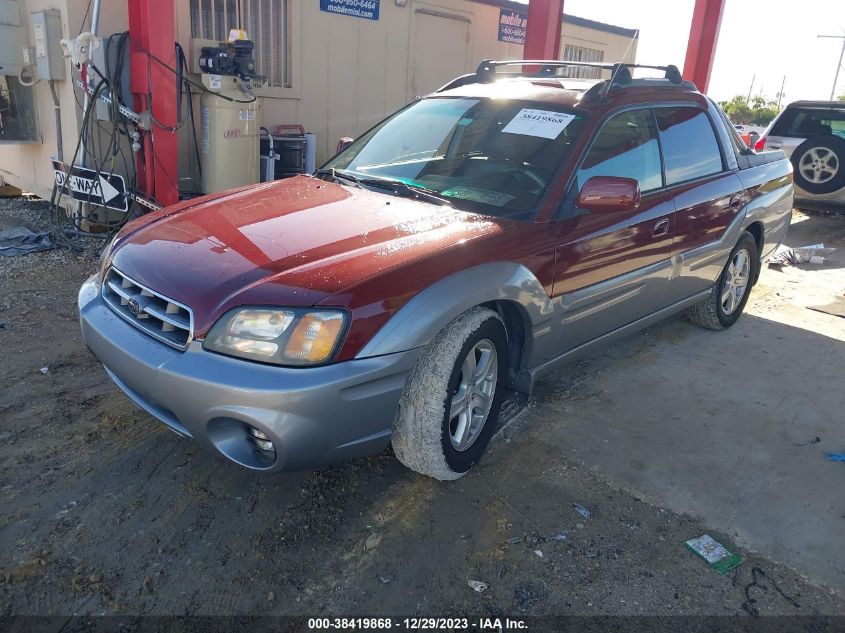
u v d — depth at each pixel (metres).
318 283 2.32
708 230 4.16
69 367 3.74
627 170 3.53
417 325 2.42
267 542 2.49
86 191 6.19
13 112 7.25
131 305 2.60
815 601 2.34
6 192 8.53
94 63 5.88
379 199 3.15
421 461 2.69
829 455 3.27
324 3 8.26
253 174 7.04
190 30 7.19
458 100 3.82
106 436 3.09
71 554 2.37
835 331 5.02
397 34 9.12
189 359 2.31
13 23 6.84
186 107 7.08
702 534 2.66
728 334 4.88
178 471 2.86
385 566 2.41
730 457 3.22
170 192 6.18
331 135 8.85
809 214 10.03
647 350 4.50
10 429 3.09
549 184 3.12
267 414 2.20
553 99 3.54
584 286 3.23
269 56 8.02
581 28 11.94
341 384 2.26
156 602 2.20
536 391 3.82
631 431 3.42
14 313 4.46
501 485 2.91
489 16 10.12
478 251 2.71
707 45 10.10
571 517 2.72
